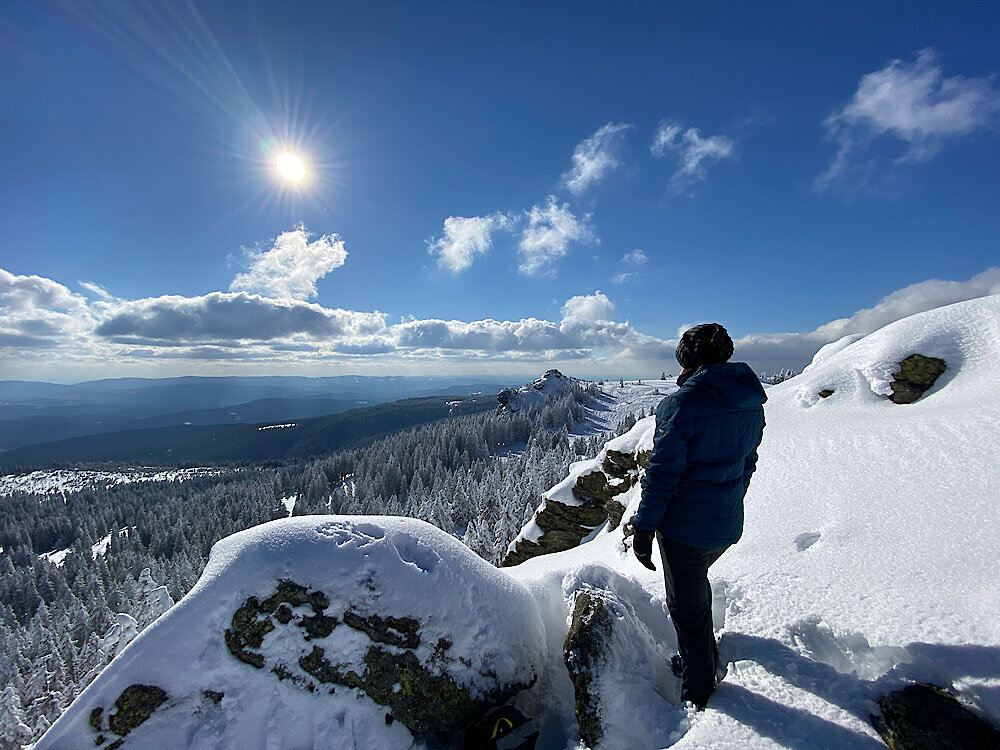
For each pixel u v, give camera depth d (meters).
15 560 92.50
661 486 2.66
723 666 3.01
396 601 3.27
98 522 109.00
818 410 7.20
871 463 4.68
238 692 2.98
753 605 3.37
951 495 3.77
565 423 127.94
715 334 2.90
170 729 2.84
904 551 3.36
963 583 2.90
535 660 3.61
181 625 3.04
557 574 4.49
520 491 52.81
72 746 2.71
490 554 37.91
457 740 3.29
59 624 48.50
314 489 91.06
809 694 2.57
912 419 5.09
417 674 3.19
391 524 3.75
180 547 79.19
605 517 10.62
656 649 3.29
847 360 7.81
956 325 6.91
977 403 5.02
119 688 2.84
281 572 3.23
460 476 79.31
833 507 4.25
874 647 2.70
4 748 22.41
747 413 2.72
